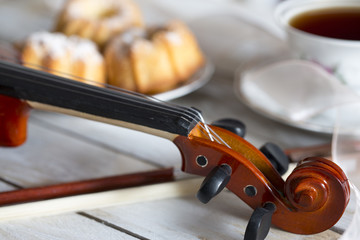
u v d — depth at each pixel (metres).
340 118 0.73
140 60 0.81
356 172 0.65
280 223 0.61
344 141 0.69
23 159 0.71
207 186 0.57
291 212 0.60
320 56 0.75
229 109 0.81
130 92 0.66
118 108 0.61
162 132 0.61
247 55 0.94
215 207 0.65
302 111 0.75
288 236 0.61
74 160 0.71
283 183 0.60
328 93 0.74
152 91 0.83
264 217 0.57
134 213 0.65
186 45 0.85
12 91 0.66
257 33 1.00
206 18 1.05
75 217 0.64
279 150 0.63
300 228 0.60
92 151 0.73
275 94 0.77
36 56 0.80
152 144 0.75
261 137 0.75
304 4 0.80
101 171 0.70
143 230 0.63
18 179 0.69
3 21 1.02
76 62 0.79
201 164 0.61
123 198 0.65
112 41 0.84
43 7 1.08
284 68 0.79
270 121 0.78
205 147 0.60
